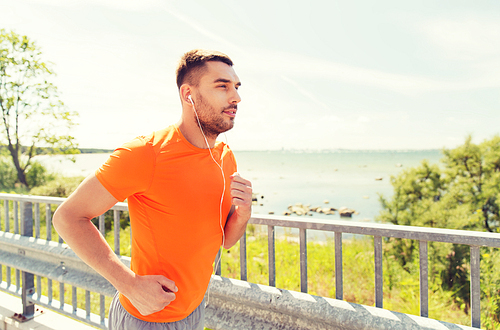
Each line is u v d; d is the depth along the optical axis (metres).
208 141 1.19
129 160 1.00
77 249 0.98
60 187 11.49
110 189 0.99
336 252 1.60
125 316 1.18
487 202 6.12
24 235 2.68
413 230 1.40
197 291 1.21
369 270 5.57
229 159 1.39
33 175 17.98
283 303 1.57
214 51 1.17
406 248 5.79
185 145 1.13
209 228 1.17
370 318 1.37
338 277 1.59
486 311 3.44
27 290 2.67
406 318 1.34
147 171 1.03
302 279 1.67
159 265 1.11
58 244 2.43
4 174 18.09
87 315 2.29
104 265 0.98
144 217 1.10
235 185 1.23
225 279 1.80
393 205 6.96
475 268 1.31
